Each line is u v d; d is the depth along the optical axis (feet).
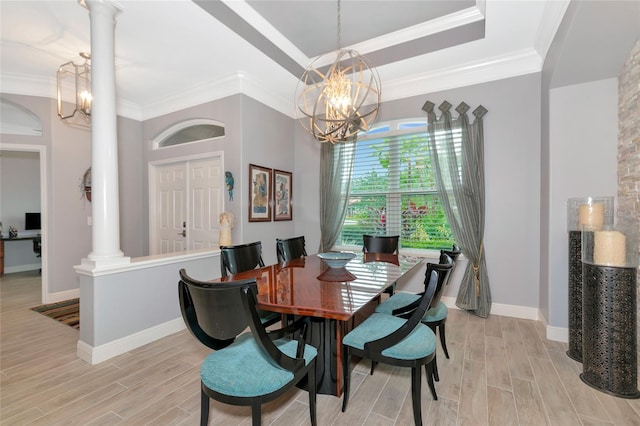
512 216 10.69
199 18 8.58
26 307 12.17
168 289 9.47
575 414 5.61
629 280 6.20
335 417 5.58
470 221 10.91
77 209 13.62
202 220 13.83
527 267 10.48
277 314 7.43
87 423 5.47
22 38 9.61
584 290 6.74
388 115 12.83
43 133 12.80
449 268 5.44
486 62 10.84
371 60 11.16
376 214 13.43
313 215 14.93
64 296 13.15
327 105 7.59
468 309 10.83
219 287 4.05
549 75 9.06
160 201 15.38
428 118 11.73
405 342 5.35
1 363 7.67
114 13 8.14
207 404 4.72
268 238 13.57
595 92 8.49
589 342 6.58
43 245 12.72
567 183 8.80
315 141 14.88
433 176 12.05
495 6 7.97
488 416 5.57
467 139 11.01
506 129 10.76
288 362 4.46
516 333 9.27
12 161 20.30
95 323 7.71
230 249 8.18
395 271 7.70
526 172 10.47
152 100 14.52
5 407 5.92
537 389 6.40
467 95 11.38
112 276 8.05
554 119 8.95
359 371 7.27
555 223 8.93
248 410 5.83
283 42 10.39
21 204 20.65
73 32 9.32
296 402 6.07
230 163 12.46
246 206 12.37
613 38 7.23
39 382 6.81
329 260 7.72
